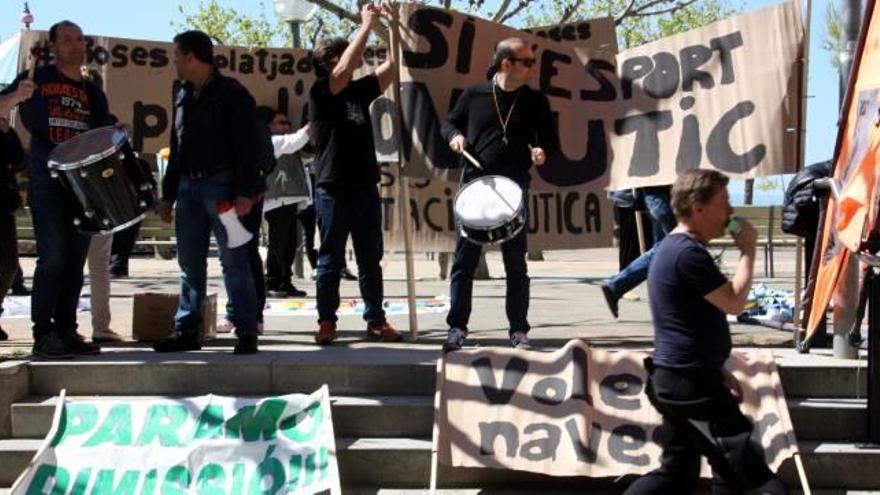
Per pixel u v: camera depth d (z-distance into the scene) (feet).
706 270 16.02
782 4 24.53
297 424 20.22
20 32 28.17
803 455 19.58
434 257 70.54
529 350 21.09
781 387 20.25
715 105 25.23
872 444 19.81
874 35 20.10
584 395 20.24
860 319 21.38
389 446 20.24
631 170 26.09
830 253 21.67
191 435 20.12
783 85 24.53
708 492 19.43
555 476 19.80
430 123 25.70
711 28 25.30
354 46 23.62
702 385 16.11
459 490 20.01
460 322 23.34
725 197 16.29
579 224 26.81
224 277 23.15
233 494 19.38
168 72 29.40
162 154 29.53
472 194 22.12
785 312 28.43
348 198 24.30
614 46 26.48
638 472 19.40
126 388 21.93
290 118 29.71
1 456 20.38
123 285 43.83
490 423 20.11
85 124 23.54
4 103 21.85
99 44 29.19
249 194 22.70
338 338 25.55
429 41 25.73
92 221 22.20
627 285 25.59
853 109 20.62
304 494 19.10
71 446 20.08
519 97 23.40
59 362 22.08
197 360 22.15
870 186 18.70
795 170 24.59
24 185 28.04
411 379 21.52
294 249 37.93
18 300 37.40
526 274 23.44
